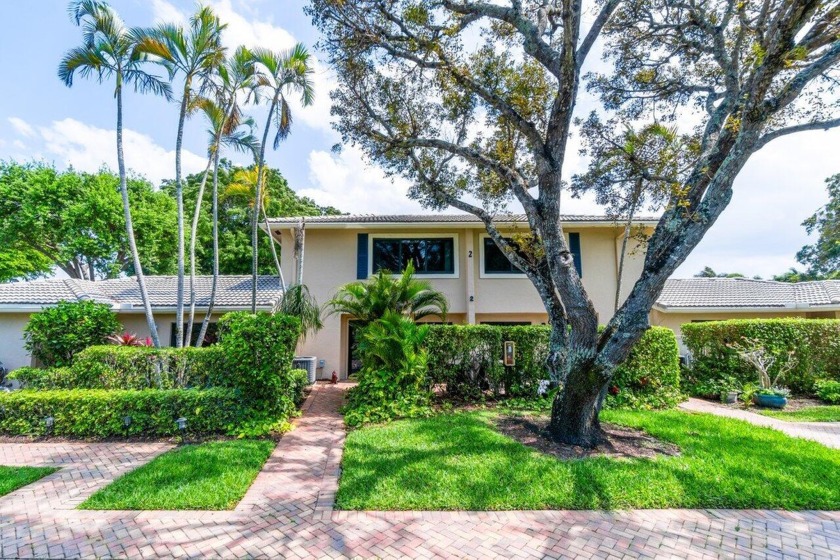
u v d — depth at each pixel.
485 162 8.55
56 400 7.82
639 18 9.38
